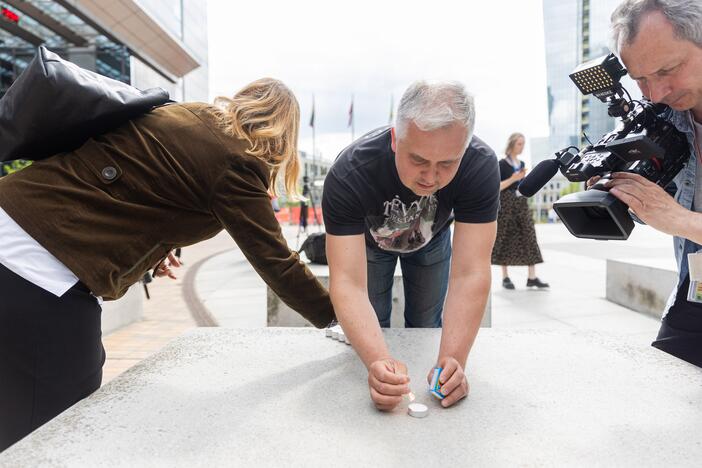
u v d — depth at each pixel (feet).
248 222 3.68
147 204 3.57
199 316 11.88
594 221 3.80
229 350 4.39
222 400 3.30
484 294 3.86
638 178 3.41
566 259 22.22
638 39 3.10
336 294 3.85
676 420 2.98
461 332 3.68
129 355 8.80
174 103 4.04
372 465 2.48
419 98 3.05
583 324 10.37
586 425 2.93
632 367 3.90
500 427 2.92
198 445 2.68
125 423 2.93
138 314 11.58
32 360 3.26
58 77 3.26
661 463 2.50
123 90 3.68
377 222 4.56
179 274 19.71
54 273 3.30
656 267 10.90
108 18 48.80
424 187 3.44
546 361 4.06
